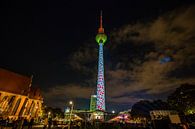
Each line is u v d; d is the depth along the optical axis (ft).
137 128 119.85
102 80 510.58
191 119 134.41
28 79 281.95
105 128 126.21
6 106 227.81
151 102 378.73
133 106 402.93
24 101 261.24
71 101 127.75
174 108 245.24
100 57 565.53
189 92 230.68
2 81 232.53
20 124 99.25
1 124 107.55
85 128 124.47
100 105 466.70
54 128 115.85
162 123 89.20
